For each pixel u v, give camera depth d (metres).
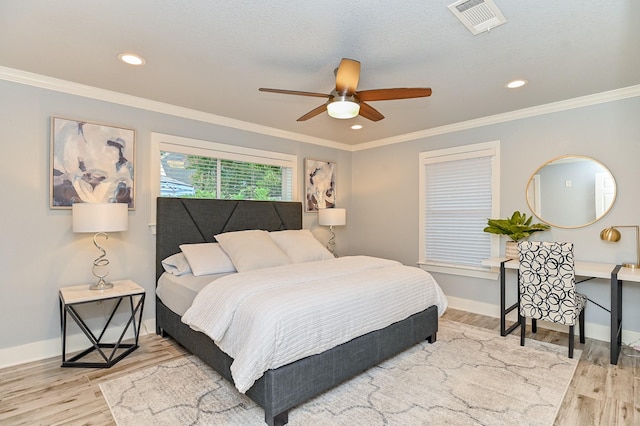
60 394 2.28
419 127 4.44
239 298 2.20
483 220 4.11
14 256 2.74
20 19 1.97
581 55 2.42
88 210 2.71
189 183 3.80
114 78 2.85
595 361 2.78
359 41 2.23
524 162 3.74
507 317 3.91
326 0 1.80
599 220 3.28
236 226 4.03
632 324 3.11
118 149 3.24
